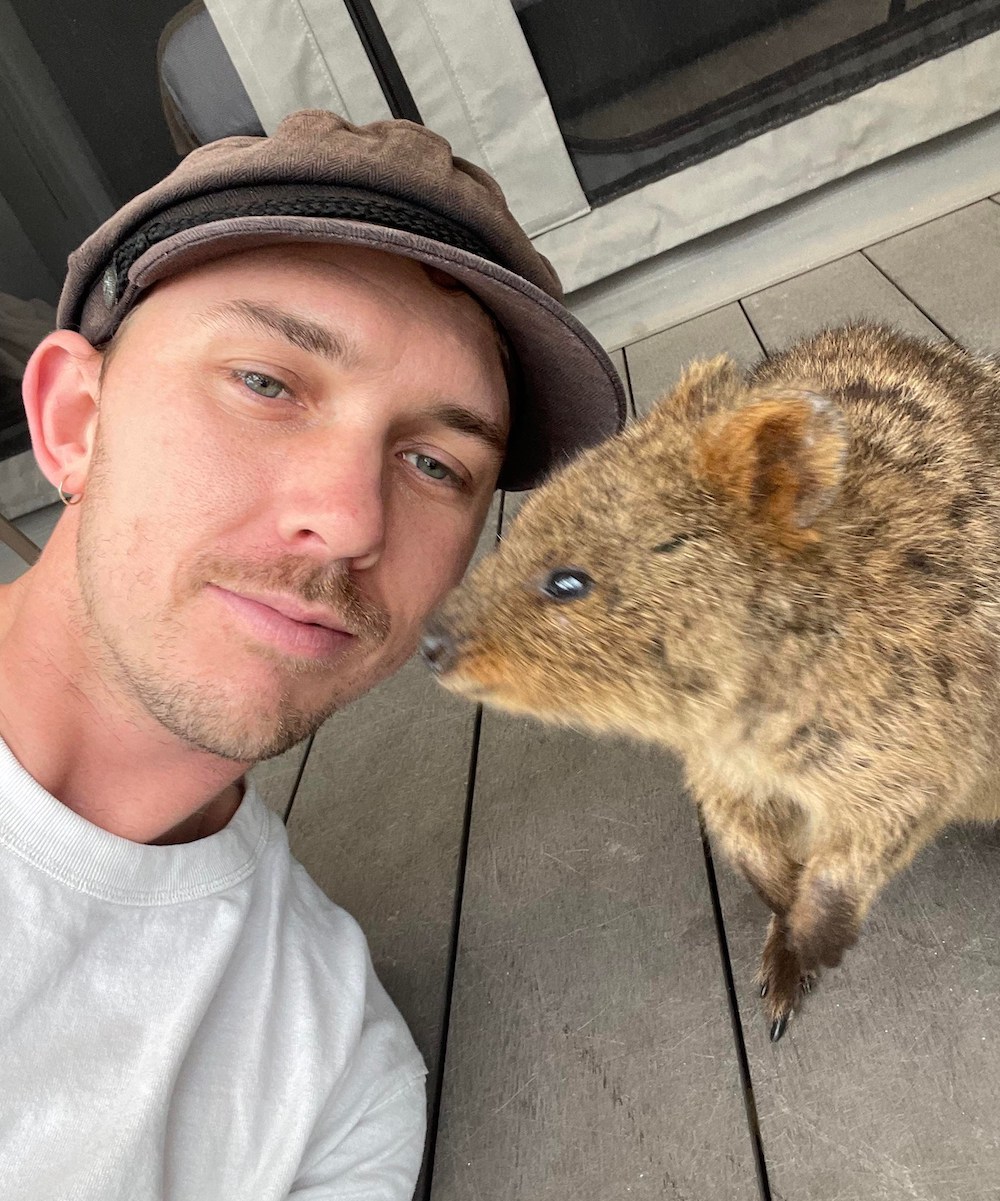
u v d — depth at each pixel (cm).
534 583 33
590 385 37
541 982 42
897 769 32
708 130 90
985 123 87
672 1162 34
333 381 30
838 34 85
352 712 62
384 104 87
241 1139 32
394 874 49
